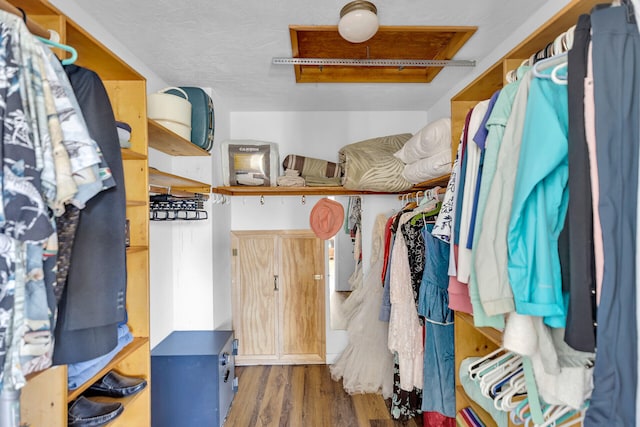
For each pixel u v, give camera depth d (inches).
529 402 40.7
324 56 83.2
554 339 37.2
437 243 74.7
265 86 96.0
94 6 58.8
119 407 48.6
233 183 100.3
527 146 31.5
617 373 26.8
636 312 26.3
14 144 24.3
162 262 90.2
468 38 70.7
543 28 40.9
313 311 118.5
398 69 88.2
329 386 103.3
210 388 78.4
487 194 38.4
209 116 88.4
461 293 48.9
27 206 24.3
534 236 31.2
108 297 35.0
